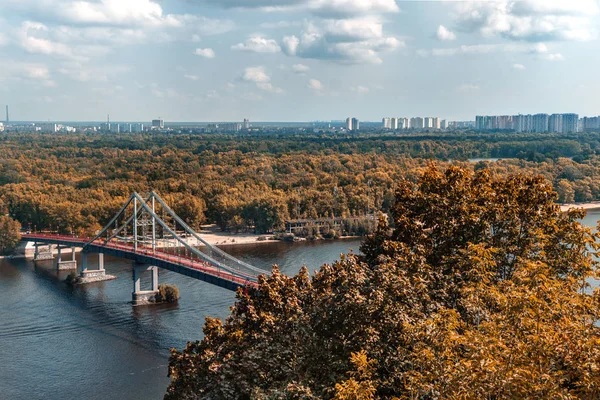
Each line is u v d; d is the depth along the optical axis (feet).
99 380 388.78
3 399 360.07
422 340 166.09
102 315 537.24
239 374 209.87
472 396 140.97
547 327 149.59
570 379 147.64
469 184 296.30
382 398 181.27
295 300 263.49
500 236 269.03
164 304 567.59
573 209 262.67
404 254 248.11
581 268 237.45
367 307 196.75
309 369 194.80
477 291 187.11
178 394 245.04
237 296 283.59
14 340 467.93
